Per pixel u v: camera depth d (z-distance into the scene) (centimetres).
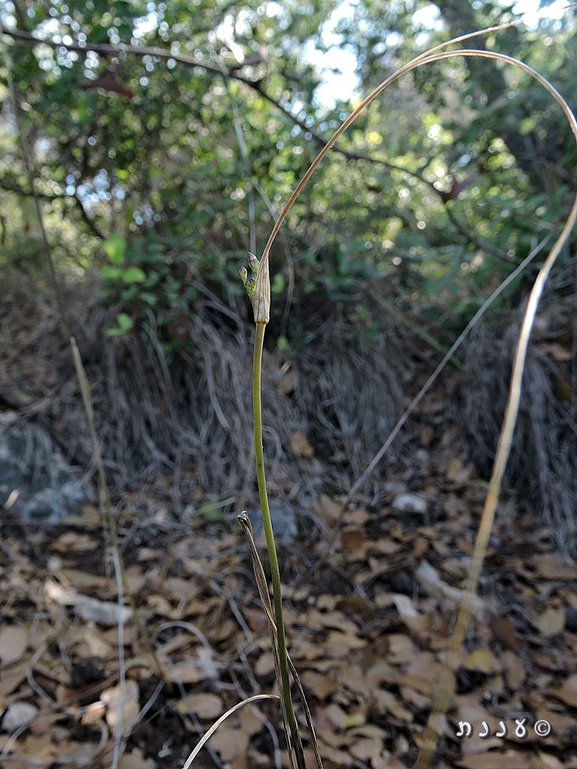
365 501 237
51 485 216
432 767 128
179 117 279
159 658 149
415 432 275
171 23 263
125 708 134
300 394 275
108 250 224
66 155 285
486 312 282
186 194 270
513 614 183
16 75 245
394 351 295
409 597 185
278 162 292
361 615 175
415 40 315
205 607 169
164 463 245
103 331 257
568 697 148
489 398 265
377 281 295
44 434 228
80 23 247
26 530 199
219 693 143
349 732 133
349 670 148
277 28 291
